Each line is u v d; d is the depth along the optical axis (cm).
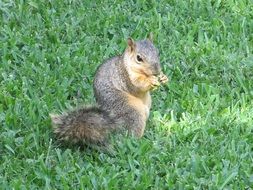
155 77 1162
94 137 1135
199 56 1434
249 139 1201
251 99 1316
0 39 1441
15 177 1096
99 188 1070
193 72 1401
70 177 1088
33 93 1294
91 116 1141
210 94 1330
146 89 1167
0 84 1320
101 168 1107
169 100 1302
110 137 1151
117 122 1155
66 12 1534
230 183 1093
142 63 1159
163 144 1187
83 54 1414
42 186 1084
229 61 1427
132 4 1589
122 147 1148
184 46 1468
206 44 1474
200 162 1123
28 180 1085
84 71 1361
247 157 1155
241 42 1483
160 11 1584
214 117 1257
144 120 1181
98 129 1134
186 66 1407
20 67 1371
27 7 1540
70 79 1327
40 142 1172
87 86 1320
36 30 1483
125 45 1435
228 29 1544
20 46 1437
